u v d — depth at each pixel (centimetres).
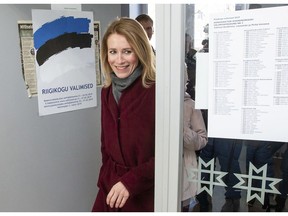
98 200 126
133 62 110
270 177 62
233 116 59
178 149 63
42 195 158
